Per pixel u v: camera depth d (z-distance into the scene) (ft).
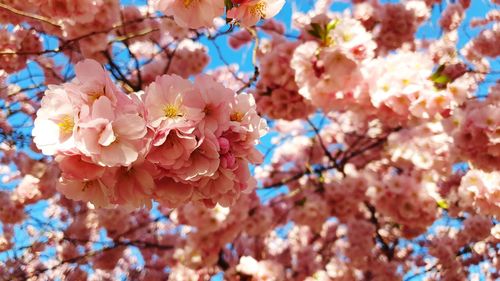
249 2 1.21
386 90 2.03
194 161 1.01
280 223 4.20
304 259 4.03
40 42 3.14
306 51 2.04
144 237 4.14
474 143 2.21
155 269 4.21
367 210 4.08
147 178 0.98
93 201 1.02
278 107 2.64
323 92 2.11
